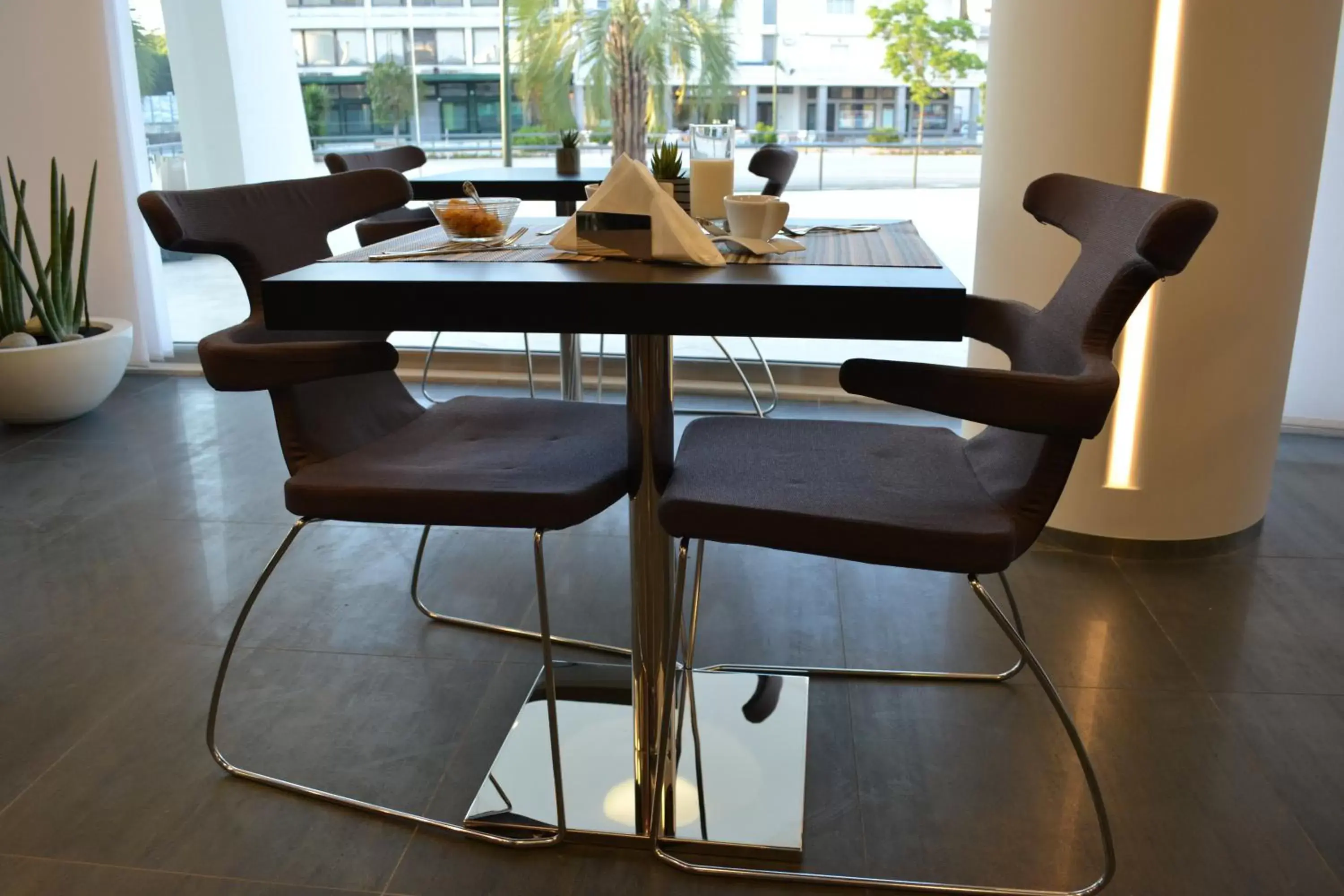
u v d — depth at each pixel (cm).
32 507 278
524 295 122
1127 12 219
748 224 144
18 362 327
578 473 152
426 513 145
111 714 184
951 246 344
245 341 156
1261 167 224
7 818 157
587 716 179
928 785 164
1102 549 247
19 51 371
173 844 152
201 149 392
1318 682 193
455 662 201
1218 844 151
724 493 140
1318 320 323
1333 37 227
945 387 121
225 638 210
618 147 352
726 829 153
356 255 146
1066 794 162
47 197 385
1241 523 248
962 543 128
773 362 378
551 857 150
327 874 146
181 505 279
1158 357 233
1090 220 146
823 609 222
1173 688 191
